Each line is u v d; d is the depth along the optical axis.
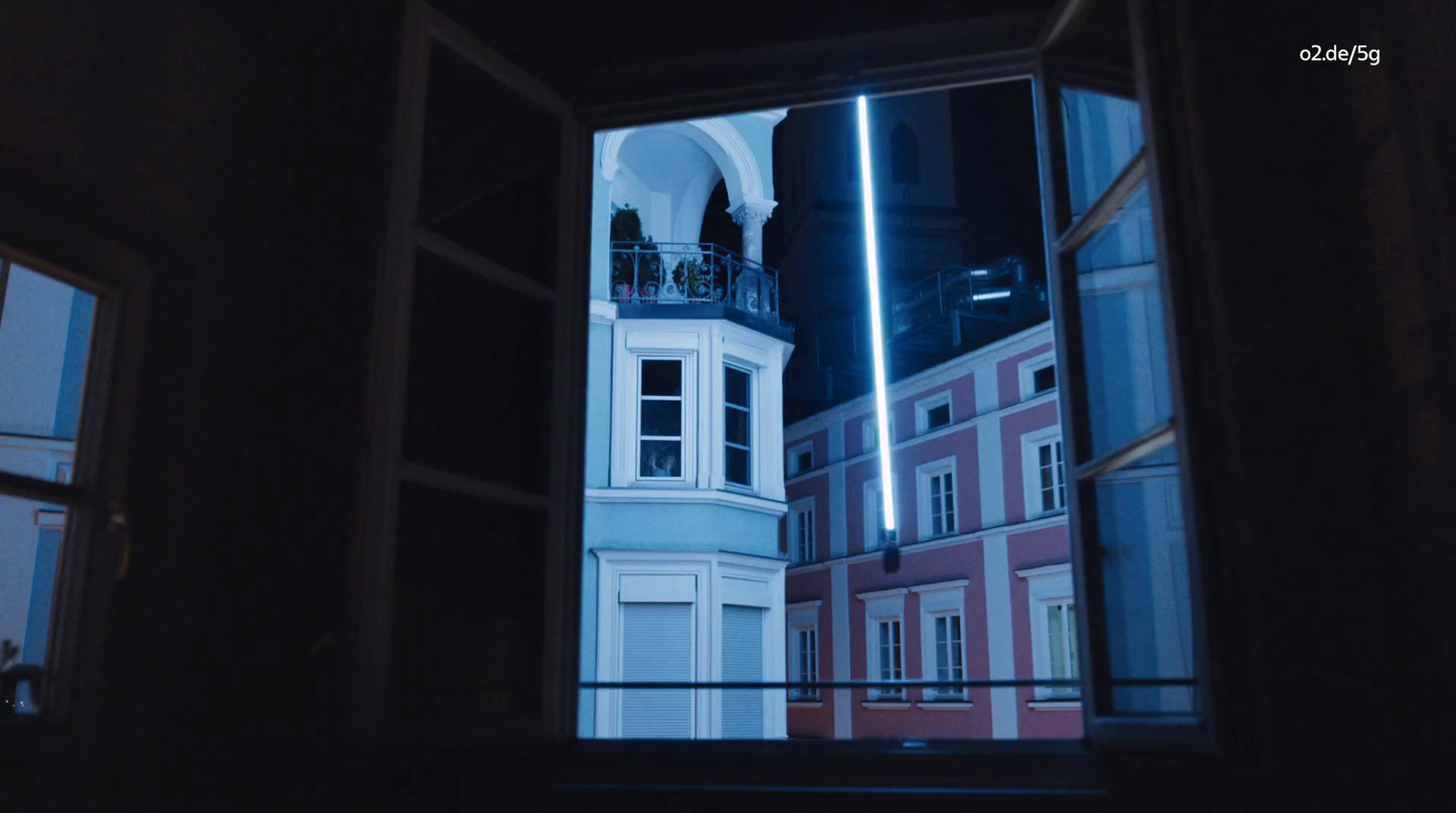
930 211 28.33
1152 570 2.38
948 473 19.52
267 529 2.45
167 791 2.21
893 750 2.34
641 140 15.20
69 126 2.22
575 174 2.87
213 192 2.58
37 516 5.86
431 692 2.28
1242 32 2.09
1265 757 1.77
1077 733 16.23
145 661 2.28
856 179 28.39
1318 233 1.99
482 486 2.45
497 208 2.68
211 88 2.61
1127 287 2.49
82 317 6.46
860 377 22.34
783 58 2.79
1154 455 2.13
